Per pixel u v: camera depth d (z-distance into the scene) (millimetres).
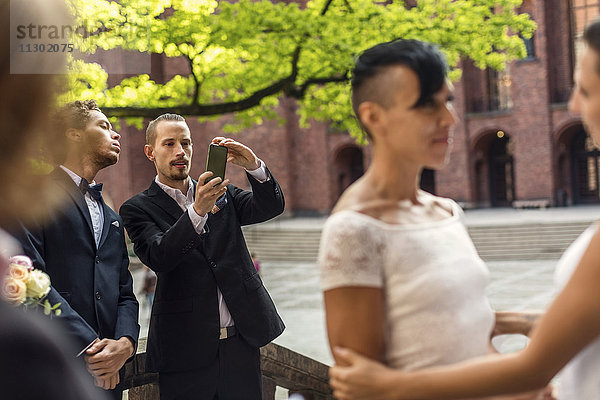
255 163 3445
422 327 1506
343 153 41750
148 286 18922
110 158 3223
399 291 1514
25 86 829
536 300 18328
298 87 11875
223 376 3346
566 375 1622
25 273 2232
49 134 874
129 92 9391
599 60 1428
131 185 38156
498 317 1928
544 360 1318
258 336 3404
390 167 1607
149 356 3398
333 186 41719
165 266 3158
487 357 1402
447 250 1579
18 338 772
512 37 11109
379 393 1415
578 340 1291
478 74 39906
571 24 38375
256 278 3506
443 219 1696
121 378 3230
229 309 3350
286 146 41312
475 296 1615
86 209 3084
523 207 38156
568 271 1597
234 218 3523
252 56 10953
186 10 9648
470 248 1675
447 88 1589
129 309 3186
